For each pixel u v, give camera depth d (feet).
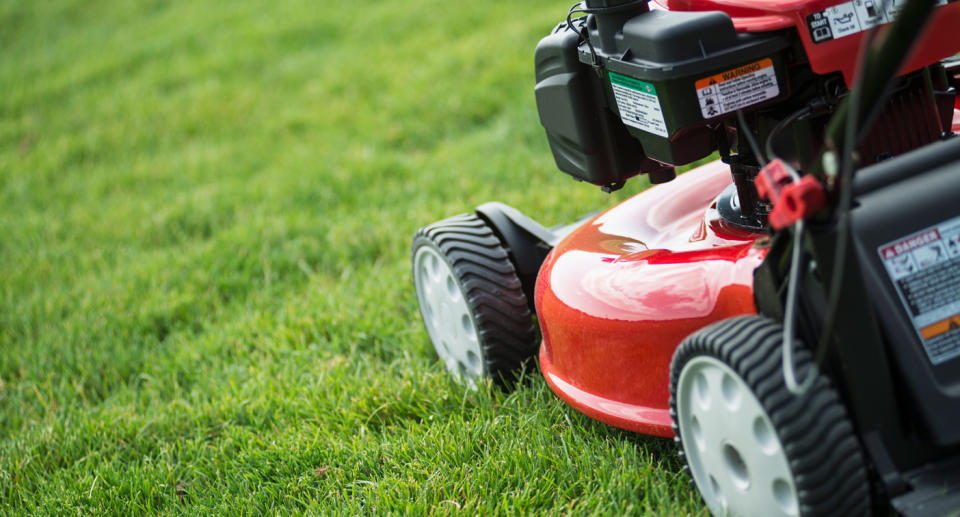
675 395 6.02
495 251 7.16
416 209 9.73
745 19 6.20
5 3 28.48
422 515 6.43
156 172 13.34
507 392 7.20
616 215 7.13
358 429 7.18
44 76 20.58
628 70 6.27
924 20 5.35
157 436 7.54
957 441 5.65
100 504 6.98
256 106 15.62
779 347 5.68
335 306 8.47
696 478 6.10
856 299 5.60
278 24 20.31
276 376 7.87
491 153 11.05
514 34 15.25
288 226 9.97
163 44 20.62
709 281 6.21
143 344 8.71
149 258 9.97
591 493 6.35
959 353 5.71
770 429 5.68
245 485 6.91
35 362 8.55
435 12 18.48
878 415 5.69
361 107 14.29
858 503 5.63
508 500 6.42
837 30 6.07
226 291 9.22
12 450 7.52
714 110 6.14
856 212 5.73
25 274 10.24
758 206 6.41
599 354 6.49
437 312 7.51
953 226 5.74
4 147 16.16
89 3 26.89
